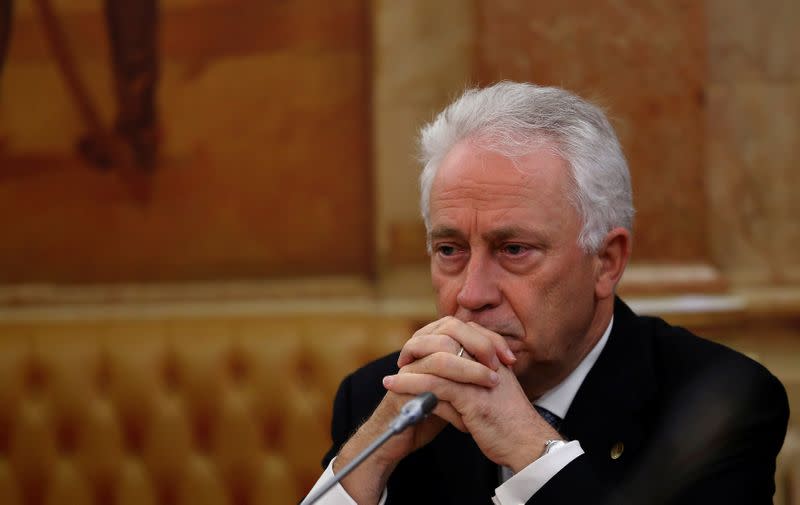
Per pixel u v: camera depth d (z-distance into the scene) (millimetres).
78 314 14953
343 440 7535
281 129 14641
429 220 6477
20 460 14477
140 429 14281
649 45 13062
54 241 15375
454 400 5871
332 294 14289
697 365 6660
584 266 6191
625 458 6332
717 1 13109
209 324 14328
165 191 15055
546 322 6070
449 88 13594
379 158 14039
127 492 14195
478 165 6062
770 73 13031
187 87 14992
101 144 15258
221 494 13945
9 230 15516
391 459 6184
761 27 13047
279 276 14594
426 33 13727
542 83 13094
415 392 5926
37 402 14570
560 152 6074
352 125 14359
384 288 14055
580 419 6492
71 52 15312
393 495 6863
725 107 13094
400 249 13969
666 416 6406
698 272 13016
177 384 14273
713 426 6273
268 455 13898
